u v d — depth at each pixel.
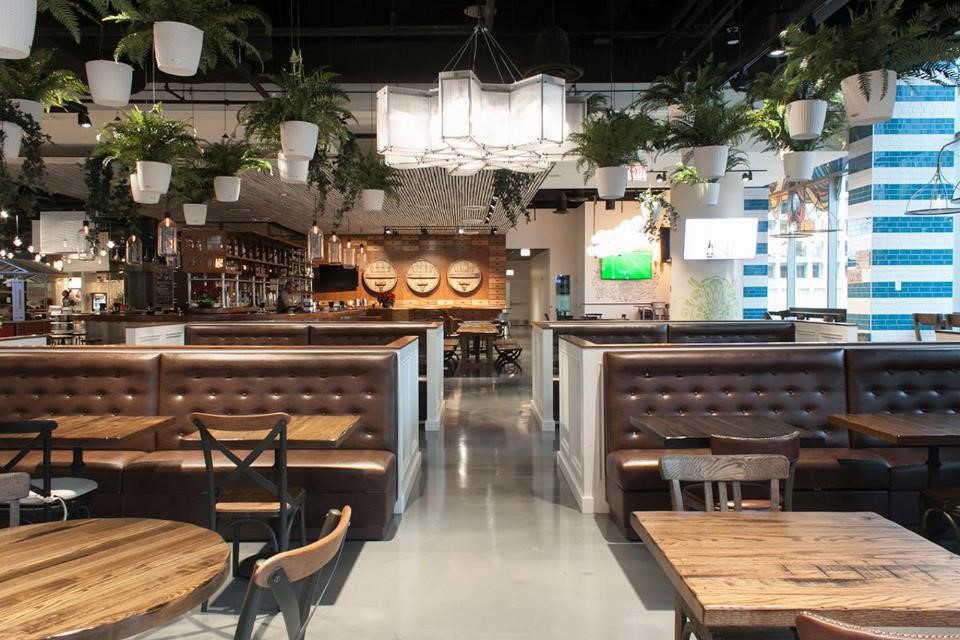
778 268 14.23
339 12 7.72
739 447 2.79
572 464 4.92
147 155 5.11
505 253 18.61
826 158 7.81
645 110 6.23
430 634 2.75
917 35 4.11
